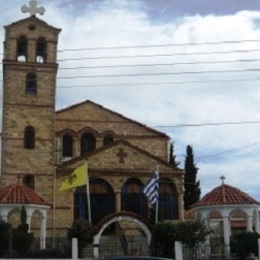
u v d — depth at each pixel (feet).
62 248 130.41
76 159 176.14
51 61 182.60
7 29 181.57
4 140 173.47
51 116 179.11
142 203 176.35
